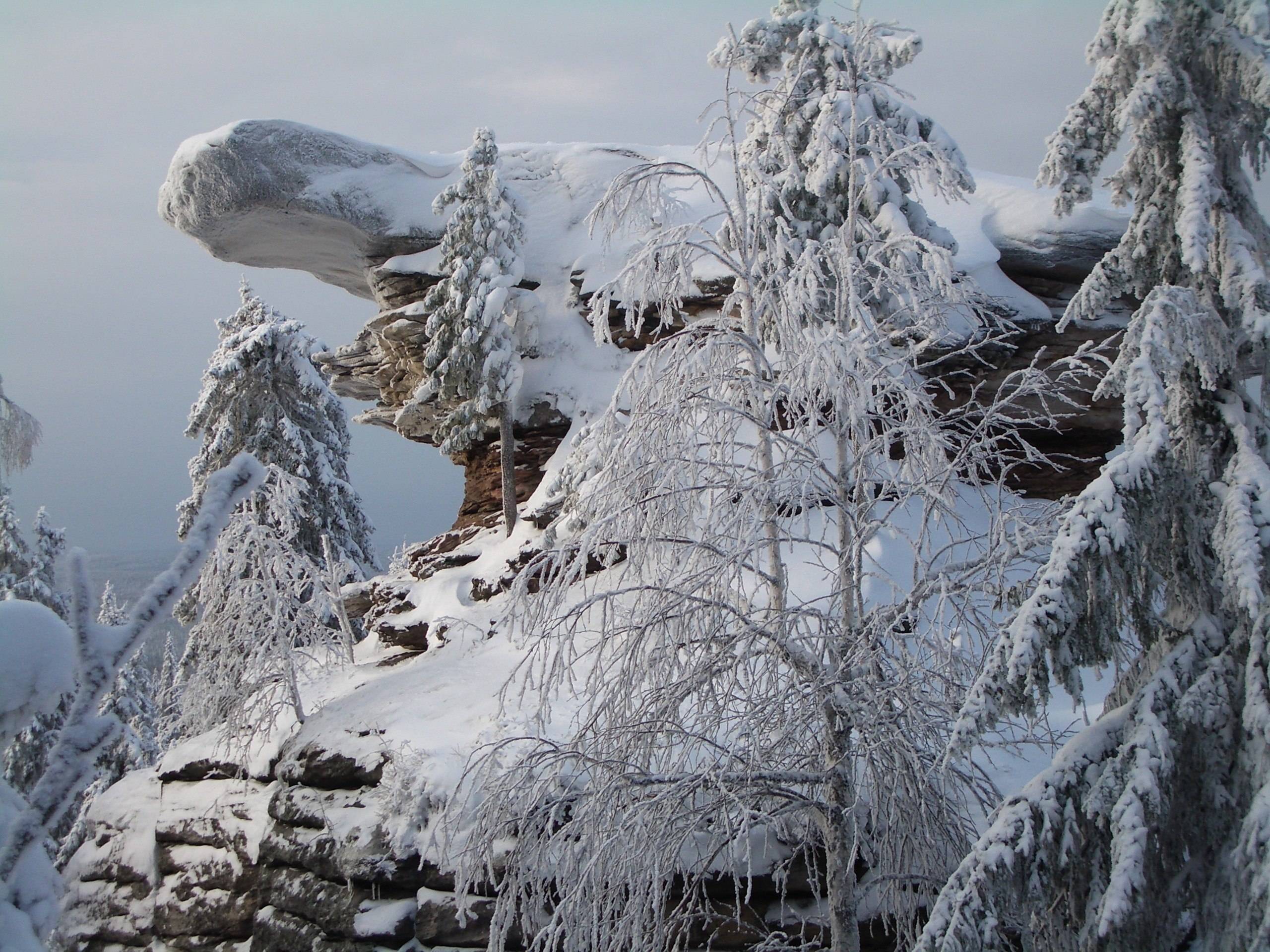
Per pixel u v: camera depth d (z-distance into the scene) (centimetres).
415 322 2525
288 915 1380
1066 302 2089
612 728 900
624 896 925
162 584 355
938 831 927
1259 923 579
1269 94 725
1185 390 742
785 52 1586
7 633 379
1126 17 795
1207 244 728
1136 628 712
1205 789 661
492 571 2159
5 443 705
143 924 1658
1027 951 712
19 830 329
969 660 996
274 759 1652
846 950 906
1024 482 2055
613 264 2483
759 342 1049
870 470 1005
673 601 912
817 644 959
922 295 1054
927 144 1066
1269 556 647
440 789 1307
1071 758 681
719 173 2452
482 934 1191
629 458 968
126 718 2756
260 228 2634
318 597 1977
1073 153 831
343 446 2978
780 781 912
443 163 2747
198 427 2727
